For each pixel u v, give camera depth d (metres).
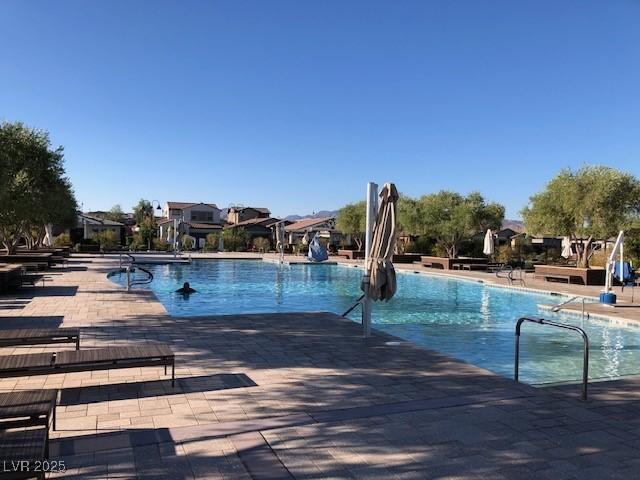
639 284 22.16
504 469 3.73
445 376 6.38
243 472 3.64
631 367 8.81
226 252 51.31
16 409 3.77
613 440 4.31
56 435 4.29
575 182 26.86
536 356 9.60
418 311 15.41
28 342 6.24
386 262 8.73
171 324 9.77
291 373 6.45
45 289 15.52
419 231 40.12
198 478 3.54
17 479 2.86
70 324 9.62
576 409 5.11
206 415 4.86
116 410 4.96
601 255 30.00
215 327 9.55
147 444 4.11
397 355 7.52
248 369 6.61
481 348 10.30
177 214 78.25
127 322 9.91
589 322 13.16
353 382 6.07
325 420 4.72
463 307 16.25
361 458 3.90
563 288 20.64
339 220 49.38
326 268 32.28
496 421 4.74
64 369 5.16
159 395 5.47
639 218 26.83
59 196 24.20
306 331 9.31
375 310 15.64
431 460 3.87
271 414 4.91
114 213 88.62
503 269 31.83
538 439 4.31
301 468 3.71
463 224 36.56
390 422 4.69
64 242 47.09
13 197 19.89
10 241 26.48
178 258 36.22
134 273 25.86
